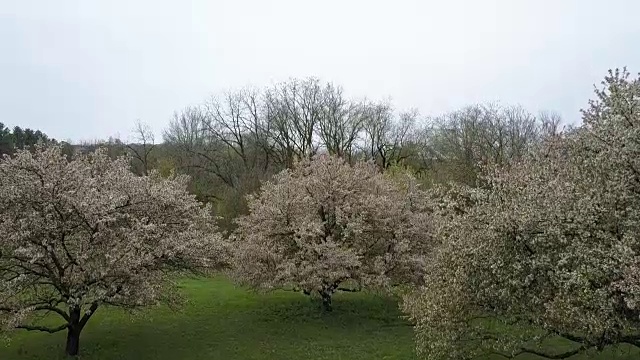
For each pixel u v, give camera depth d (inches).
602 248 540.1
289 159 2191.2
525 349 677.3
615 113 594.6
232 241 1070.4
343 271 924.6
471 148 2017.7
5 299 691.4
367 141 2320.4
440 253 701.3
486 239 614.5
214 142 2329.0
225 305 1070.4
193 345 842.8
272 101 2300.7
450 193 785.6
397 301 1104.8
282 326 945.5
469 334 670.5
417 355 785.6
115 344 825.5
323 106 2217.0
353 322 975.0
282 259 964.6
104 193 748.0
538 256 580.1
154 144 2285.9
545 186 595.2
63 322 917.2
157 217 813.9
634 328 572.1
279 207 1007.6
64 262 727.7
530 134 2135.8
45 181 703.7
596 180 589.9
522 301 608.1
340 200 1022.4
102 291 669.9
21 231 663.8
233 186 2006.6
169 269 832.3
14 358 755.4
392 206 1021.8
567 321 545.0
